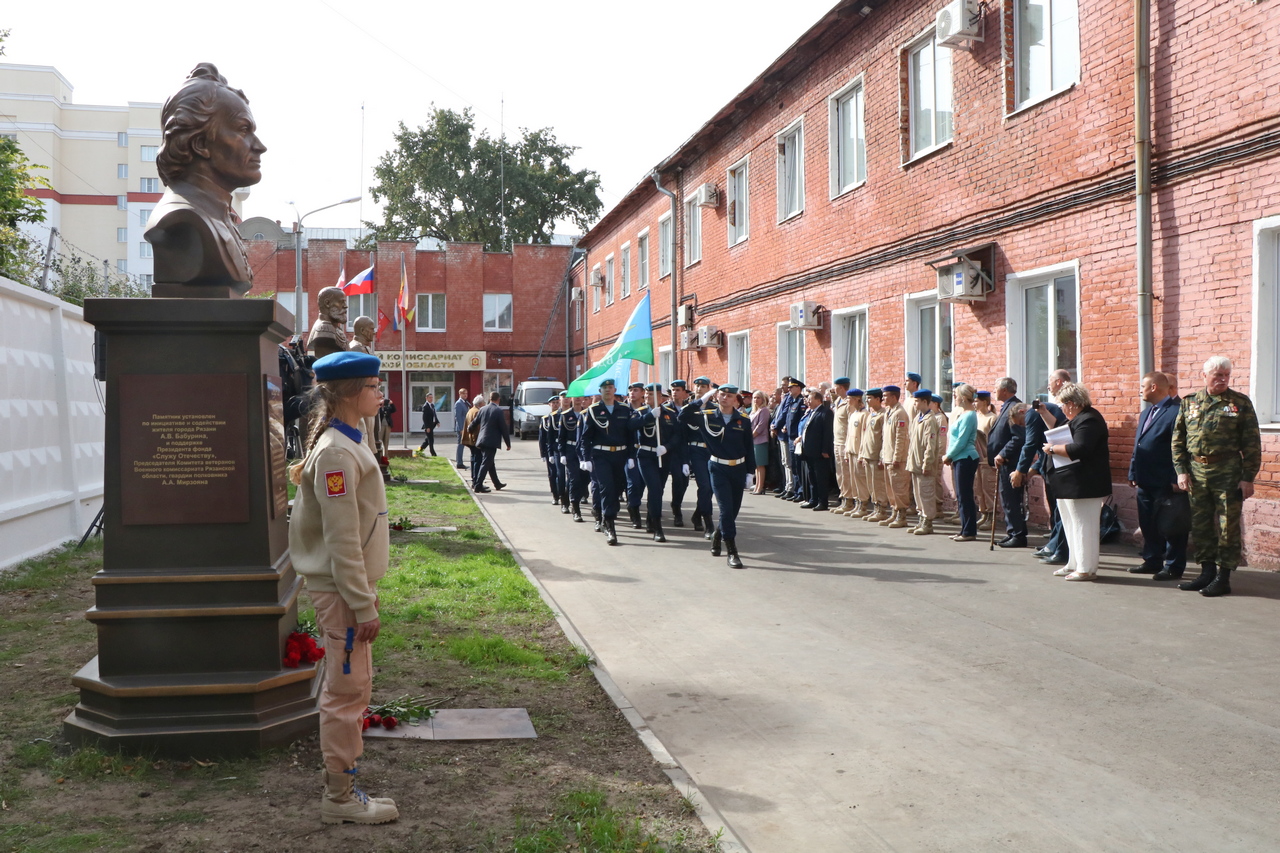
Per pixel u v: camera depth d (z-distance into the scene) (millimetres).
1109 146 10742
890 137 15344
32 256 18453
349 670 3848
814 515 14305
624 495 17453
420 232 50938
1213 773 4449
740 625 7543
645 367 30875
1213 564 8242
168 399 4676
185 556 4703
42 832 3701
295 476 3986
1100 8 10844
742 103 21266
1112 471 10867
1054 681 5895
